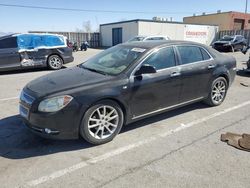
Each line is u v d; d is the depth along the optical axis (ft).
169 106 15.17
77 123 11.59
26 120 11.93
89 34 106.52
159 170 10.30
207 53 17.39
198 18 143.54
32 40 35.09
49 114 11.07
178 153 11.67
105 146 12.35
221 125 14.97
